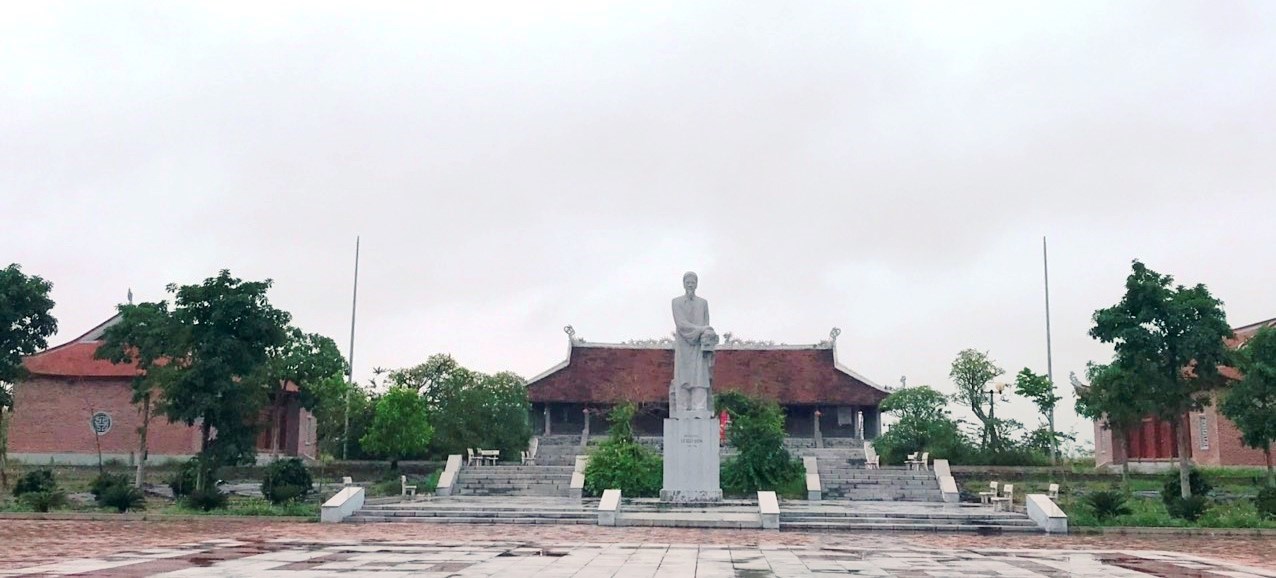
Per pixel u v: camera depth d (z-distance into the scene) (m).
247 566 19.19
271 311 39.47
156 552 22.14
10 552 22.03
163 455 55.62
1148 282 36.69
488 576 17.78
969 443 56.81
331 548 23.52
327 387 55.12
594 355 73.50
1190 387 36.84
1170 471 51.50
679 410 39.56
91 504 37.09
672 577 18.02
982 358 58.72
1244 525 31.81
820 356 72.69
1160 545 27.23
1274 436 36.66
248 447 38.47
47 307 41.66
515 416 58.41
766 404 56.62
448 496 44.44
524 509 34.59
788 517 33.12
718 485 38.97
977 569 20.28
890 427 58.84
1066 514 33.22
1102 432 61.50
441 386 58.06
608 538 27.58
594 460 45.72
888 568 20.33
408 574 17.95
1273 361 38.12
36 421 55.62
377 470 54.31
